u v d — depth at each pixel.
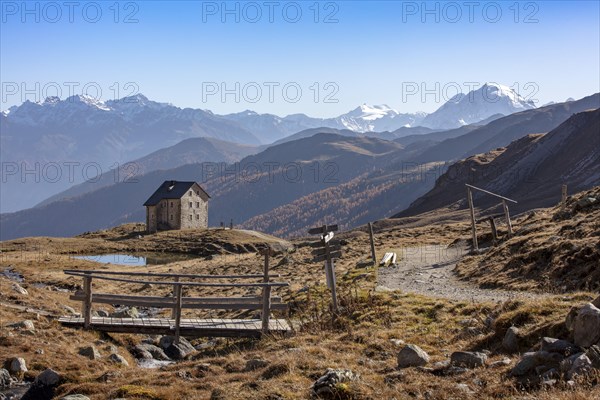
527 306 16.41
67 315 31.09
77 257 109.69
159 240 135.88
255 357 17.19
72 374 17.92
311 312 26.69
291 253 77.00
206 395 13.95
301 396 12.79
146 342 26.25
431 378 13.34
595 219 37.97
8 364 19.41
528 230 46.69
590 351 11.91
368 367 15.11
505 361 13.47
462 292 29.83
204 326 24.89
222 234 142.38
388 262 47.72
